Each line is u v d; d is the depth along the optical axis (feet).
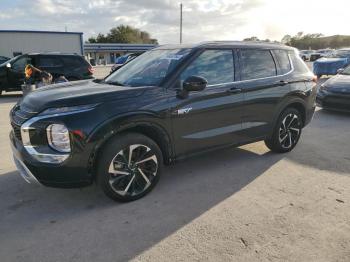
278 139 17.80
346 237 10.51
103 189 12.18
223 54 15.17
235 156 17.98
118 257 9.62
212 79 14.55
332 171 15.94
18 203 12.81
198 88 13.03
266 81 16.46
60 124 11.05
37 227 11.19
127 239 10.48
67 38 93.61
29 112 11.59
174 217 11.76
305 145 20.15
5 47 89.25
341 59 63.36
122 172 12.34
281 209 12.26
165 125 13.06
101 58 231.71
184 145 13.96
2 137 22.38
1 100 42.42
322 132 23.50
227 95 14.87
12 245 10.20
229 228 11.02
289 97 17.58
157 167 13.29
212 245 10.11
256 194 13.51
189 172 15.78
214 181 14.78
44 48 92.12
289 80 17.54
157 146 13.09
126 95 12.29
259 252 9.77
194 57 14.11
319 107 32.17
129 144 12.25
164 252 9.82
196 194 13.51
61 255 9.73
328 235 10.61
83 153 11.31
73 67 45.78
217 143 15.06
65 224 11.35
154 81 13.53
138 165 12.78
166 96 13.03
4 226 11.26
